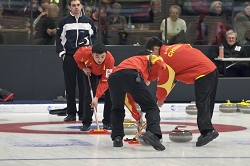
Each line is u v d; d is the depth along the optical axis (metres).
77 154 12.81
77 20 19.88
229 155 12.77
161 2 26.64
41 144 14.49
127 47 26.06
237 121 20.62
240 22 27.09
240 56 26.42
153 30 26.67
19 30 25.86
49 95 25.88
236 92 26.05
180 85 25.86
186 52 14.09
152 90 25.66
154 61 13.14
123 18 26.50
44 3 25.94
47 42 26.11
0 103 24.55
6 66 25.59
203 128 14.07
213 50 26.81
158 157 12.41
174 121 20.64
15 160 11.98
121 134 13.99
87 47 16.67
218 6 27.11
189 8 26.91
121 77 13.04
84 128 17.41
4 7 25.72
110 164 11.49
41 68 25.80
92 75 17.02
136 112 14.21
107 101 17.62
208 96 14.12
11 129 17.91
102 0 26.31
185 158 12.30
